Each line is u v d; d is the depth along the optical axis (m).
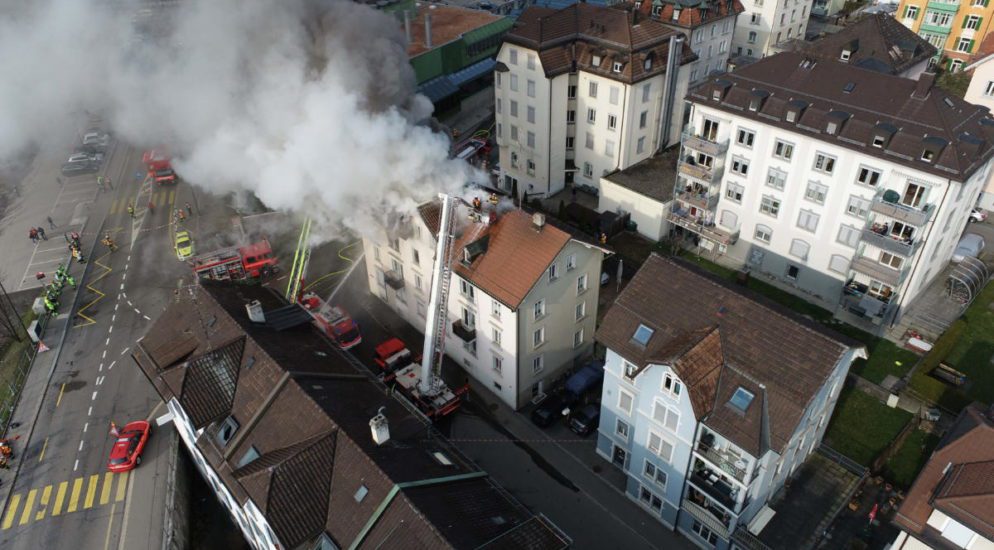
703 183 51.06
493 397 42.97
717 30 70.06
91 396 42.31
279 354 31.91
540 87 58.19
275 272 55.00
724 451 29.41
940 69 77.19
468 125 77.94
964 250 50.47
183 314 36.25
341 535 25.17
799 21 82.56
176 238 56.62
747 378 28.98
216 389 31.27
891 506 33.62
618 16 57.94
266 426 29.45
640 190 55.88
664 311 32.22
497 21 85.00
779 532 31.12
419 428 30.20
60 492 35.97
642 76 55.53
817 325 29.59
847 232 45.22
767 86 46.81
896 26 57.84
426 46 75.31
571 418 40.41
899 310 45.19
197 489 38.09
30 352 46.31
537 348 40.38
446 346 45.78
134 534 33.69
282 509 25.55
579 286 41.03
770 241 50.12
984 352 43.59
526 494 36.53
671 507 33.59
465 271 39.00
